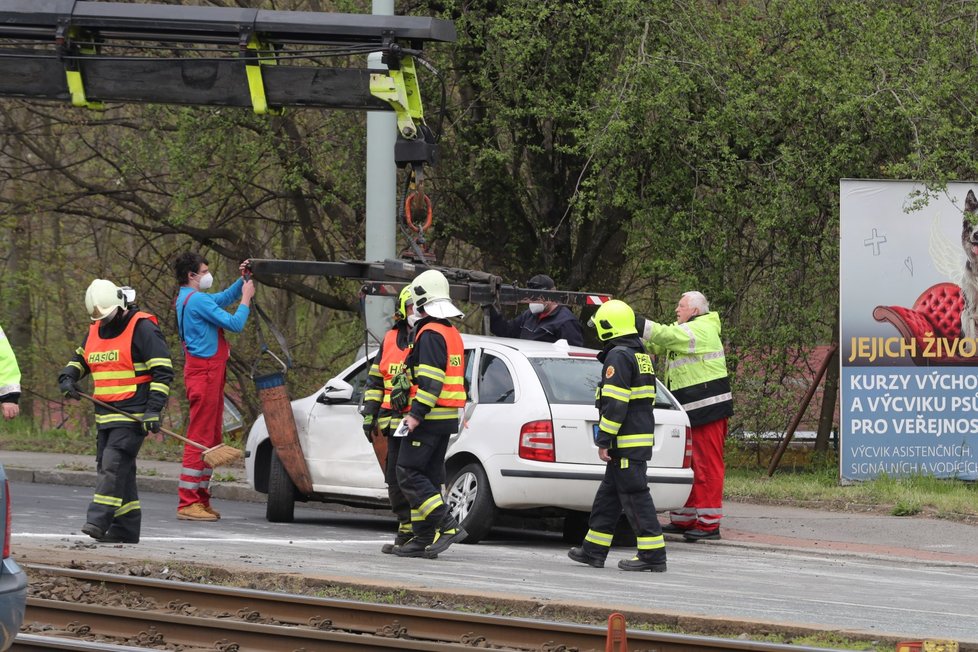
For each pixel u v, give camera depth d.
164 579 32.38
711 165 67.94
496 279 48.12
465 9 72.75
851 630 27.39
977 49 66.50
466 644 26.53
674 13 68.19
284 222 91.50
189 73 40.03
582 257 79.94
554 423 42.38
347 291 88.81
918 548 46.81
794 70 67.00
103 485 37.81
